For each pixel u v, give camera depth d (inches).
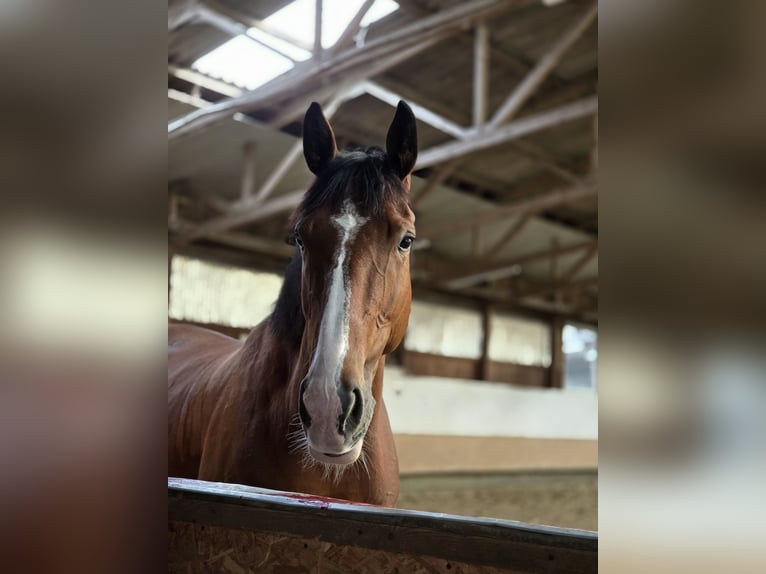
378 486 51.2
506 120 169.9
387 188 45.6
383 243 44.3
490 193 308.0
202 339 81.8
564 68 229.0
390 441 58.4
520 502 170.4
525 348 393.7
